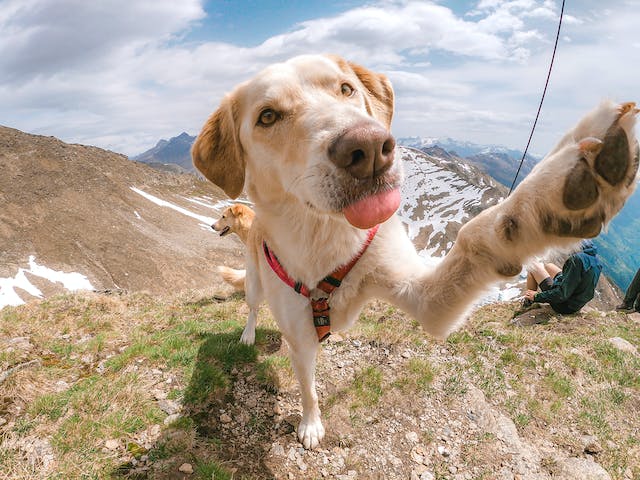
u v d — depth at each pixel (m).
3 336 0.84
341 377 0.69
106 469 0.50
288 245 0.45
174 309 1.09
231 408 0.61
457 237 0.37
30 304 1.09
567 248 0.30
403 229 0.47
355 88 0.46
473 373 0.73
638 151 0.26
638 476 0.57
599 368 0.78
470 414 0.64
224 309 1.03
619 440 0.63
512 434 0.61
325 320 0.47
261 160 0.43
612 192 0.27
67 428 0.55
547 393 0.70
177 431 0.56
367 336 0.81
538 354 0.80
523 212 0.30
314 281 0.45
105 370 0.71
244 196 0.51
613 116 0.26
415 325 0.90
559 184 0.27
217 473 0.50
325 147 0.33
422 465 0.55
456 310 0.39
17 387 0.63
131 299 1.20
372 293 0.46
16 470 0.49
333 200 0.32
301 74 0.42
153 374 0.68
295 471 0.53
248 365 0.71
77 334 0.89
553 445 0.61
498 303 1.27
